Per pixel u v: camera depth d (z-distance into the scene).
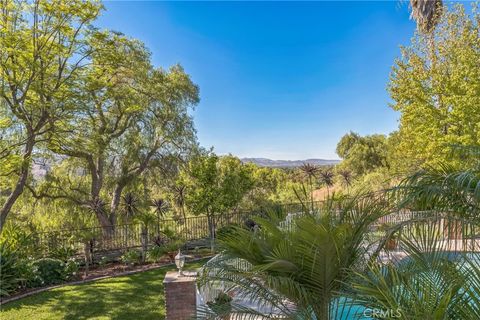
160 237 12.96
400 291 2.49
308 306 3.26
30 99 11.91
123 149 16.92
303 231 3.06
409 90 12.85
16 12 11.26
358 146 33.59
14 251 9.38
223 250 3.62
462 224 2.77
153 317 7.06
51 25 11.70
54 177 16.02
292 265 3.19
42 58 11.40
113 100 14.92
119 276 10.36
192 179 16.02
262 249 3.41
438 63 13.12
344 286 3.21
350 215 3.39
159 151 17.97
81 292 8.80
